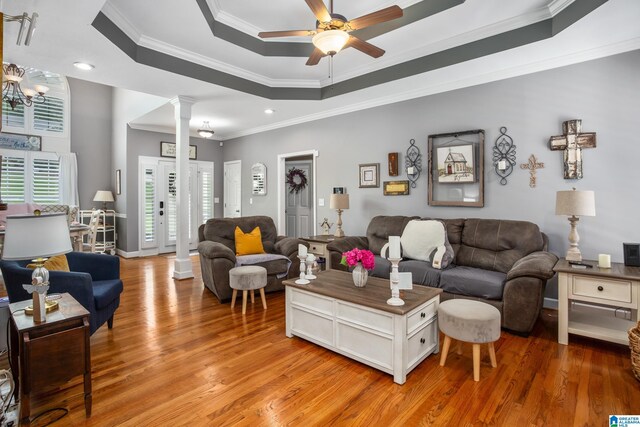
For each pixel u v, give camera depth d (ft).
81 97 22.29
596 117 10.28
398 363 6.96
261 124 20.66
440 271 10.77
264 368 7.61
